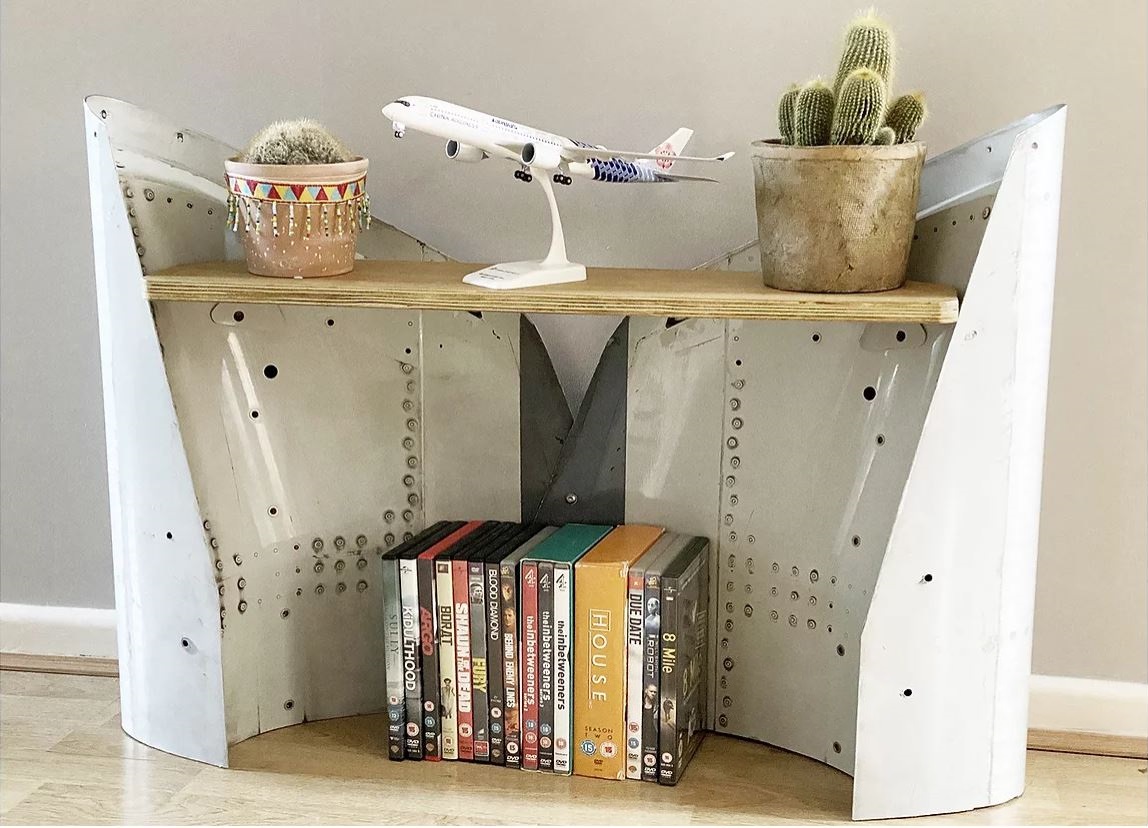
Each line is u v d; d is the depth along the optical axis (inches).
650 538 59.4
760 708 60.8
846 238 49.4
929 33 56.9
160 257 57.1
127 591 59.9
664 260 61.5
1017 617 53.6
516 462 62.9
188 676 58.6
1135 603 60.3
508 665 57.2
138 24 63.4
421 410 62.5
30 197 66.1
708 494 60.3
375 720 63.4
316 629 62.6
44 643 70.9
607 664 56.2
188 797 55.7
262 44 62.5
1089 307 58.1
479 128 53.1
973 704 53.6
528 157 52.7
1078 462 59.6
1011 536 52.6
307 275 54.2
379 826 53.3
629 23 59.4
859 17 51.9
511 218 62.4
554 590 55.9
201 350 58.2
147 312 55.6
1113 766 58.9
